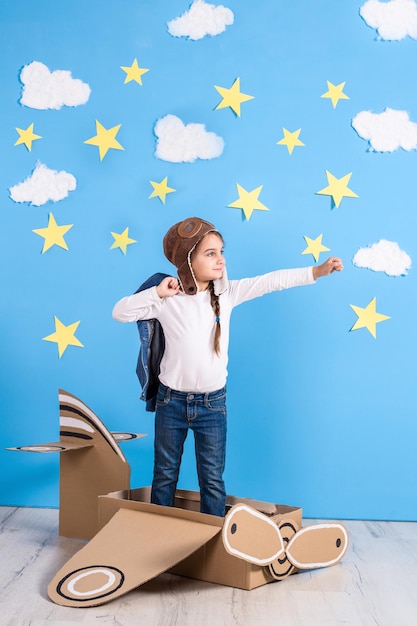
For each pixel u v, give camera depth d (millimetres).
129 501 1857
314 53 2361
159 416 1951
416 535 2162
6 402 2414
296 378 2367
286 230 2369
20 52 2406
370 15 2348
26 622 1473
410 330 2354
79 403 2109
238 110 2369
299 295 2363
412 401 2352
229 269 2373
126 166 2393
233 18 2373
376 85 2354
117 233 2395
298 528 1797
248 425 2375
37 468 2412
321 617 1520
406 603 1604
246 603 1594
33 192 2412
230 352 2371
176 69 2379
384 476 2354
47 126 2408
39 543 2023
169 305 1913
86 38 2393
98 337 2408
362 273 2359
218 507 1936
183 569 1776
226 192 2373
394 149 2354
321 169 2365
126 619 1497
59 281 2412
